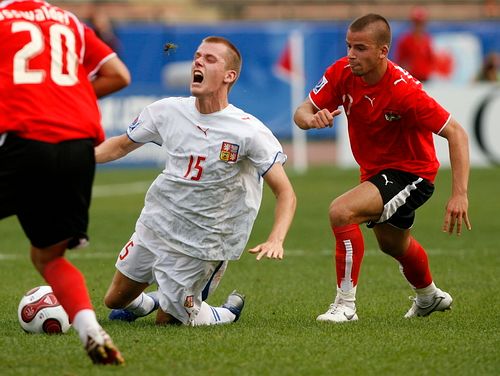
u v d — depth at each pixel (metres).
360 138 24.16
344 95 23.94
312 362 18.34
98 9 108.62
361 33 22.66
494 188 61.41
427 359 18.70
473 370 17.83
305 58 77.69
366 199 23.19
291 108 76.69
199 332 21.56
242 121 22.08
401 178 23.67
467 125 73.25
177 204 22.41
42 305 21.42
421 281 24.50
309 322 23.33
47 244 18.02
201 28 77.31
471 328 22.42
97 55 18.53
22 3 18.20
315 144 81.31
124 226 45.50
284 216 21.03
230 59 21.97
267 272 33.06
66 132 17.58
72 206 17.86
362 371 17.70
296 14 111.44
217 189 22.27
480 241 40.44
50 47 17.98
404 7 109.31
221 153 22.00
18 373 17.25
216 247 22.66
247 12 112.62
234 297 24.14
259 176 22.84
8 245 40.03
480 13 109.44
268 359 18.56
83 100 18.06
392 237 24.20
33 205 17.73
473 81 79.38
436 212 50.88
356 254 23.27
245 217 22.83
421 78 73.31
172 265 22.61
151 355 18.73
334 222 23.27
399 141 23.62
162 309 22.84
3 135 17.45
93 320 17.53
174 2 113.75
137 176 70.69
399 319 24.03
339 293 23.61
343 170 73.12
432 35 79.12
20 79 17.61
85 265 34.16
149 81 77.56
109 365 17.66
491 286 29.64
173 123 22.48
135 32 77.31
